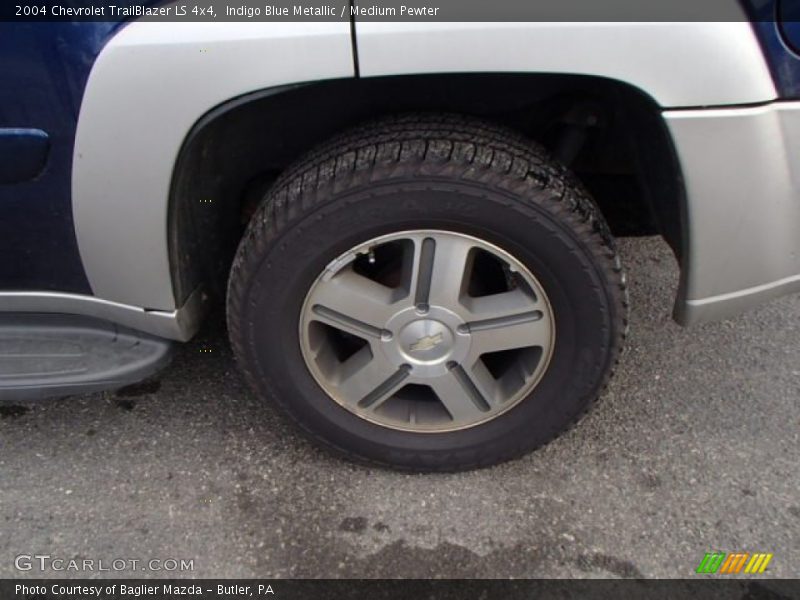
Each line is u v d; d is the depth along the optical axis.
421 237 1.85
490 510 2.16
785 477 2.25
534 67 1.63
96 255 1.93
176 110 1.70
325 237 1.84
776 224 1.82
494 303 1.96
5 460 2.34
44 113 1.73
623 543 2.07
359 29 1.61
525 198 1.76
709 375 2.62
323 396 2.12
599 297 1.88
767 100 1.68
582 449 2.35
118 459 2.34
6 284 2.04
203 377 2.62
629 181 2.58
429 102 2.00
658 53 1.62
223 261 2.26
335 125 2.03
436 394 2.10
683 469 2.28
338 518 2.15
